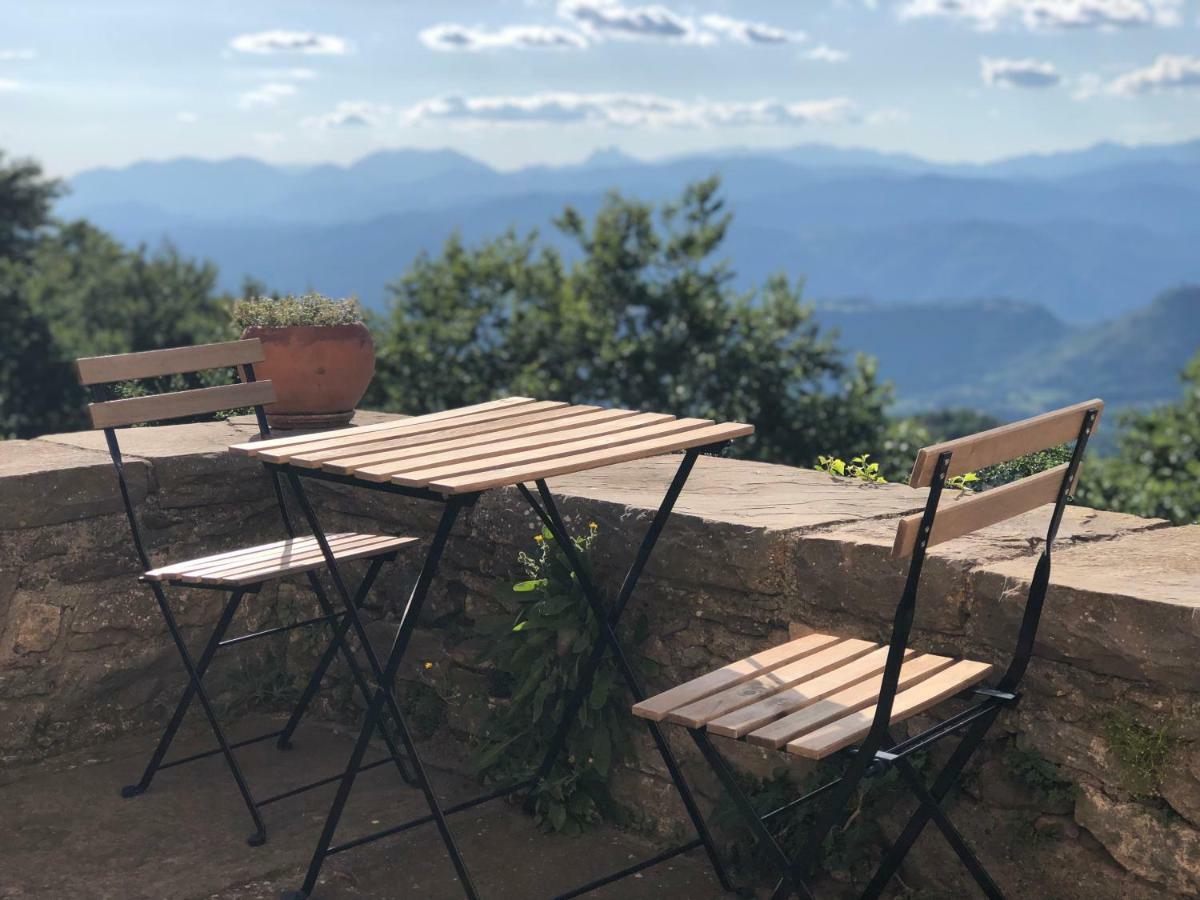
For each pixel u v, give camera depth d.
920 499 3.41
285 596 4.21
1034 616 2.43
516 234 24.39
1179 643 2.22
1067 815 2.47
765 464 4.19
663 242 23.83
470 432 2.98
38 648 3.63
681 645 3.17
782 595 2.93
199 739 3.94
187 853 3.09
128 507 3.34
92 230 48.78
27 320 34.81
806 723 2.21
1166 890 2.32
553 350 23.59
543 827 3.26
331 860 3.05
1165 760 2.29
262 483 4.13
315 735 3.98
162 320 39.44
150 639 3.91
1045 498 2.37
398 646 2.73
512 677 3.53
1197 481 14.52
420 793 3.49
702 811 3.12
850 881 2.78
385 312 24.06
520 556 3.35
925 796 2.36
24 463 3.70
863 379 23.00
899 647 2.09
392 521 3.92
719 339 23.08
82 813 3.33
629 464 4.13
